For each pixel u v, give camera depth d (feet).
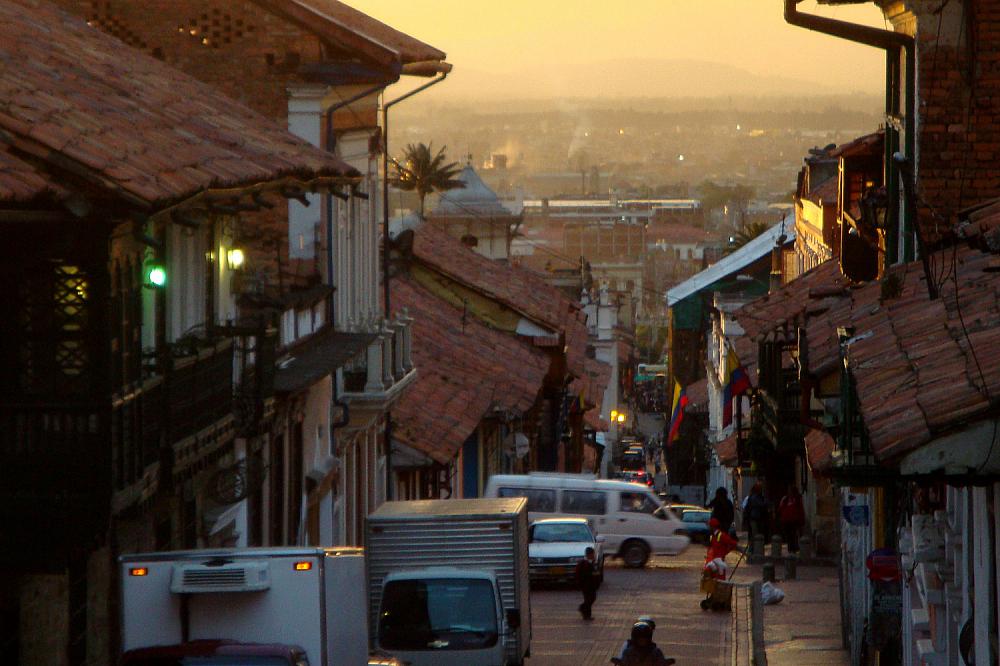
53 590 107.96
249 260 170.30
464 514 171.94
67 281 103.19
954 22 140.46
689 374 625.82
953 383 66.90
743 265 600.80
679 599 240.94
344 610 107.34
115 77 130.82
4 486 103.04
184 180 105.40
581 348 410.93
